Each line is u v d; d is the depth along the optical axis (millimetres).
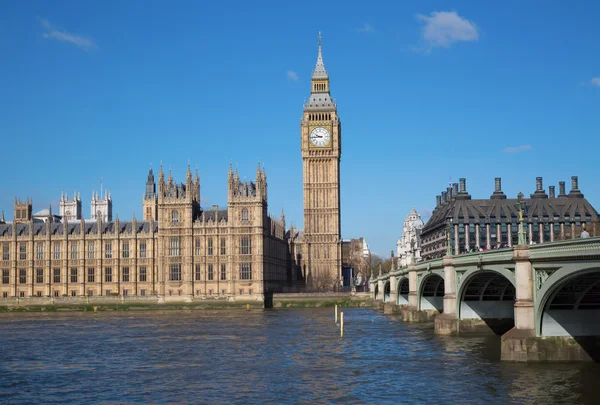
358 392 75438
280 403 71375
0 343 125312
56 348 116938
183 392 77500
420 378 81625
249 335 133000
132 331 146500
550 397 68562
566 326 82062
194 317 192375
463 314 119125
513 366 81875
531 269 81750
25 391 79938
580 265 69875
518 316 82750
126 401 73938
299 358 100000
